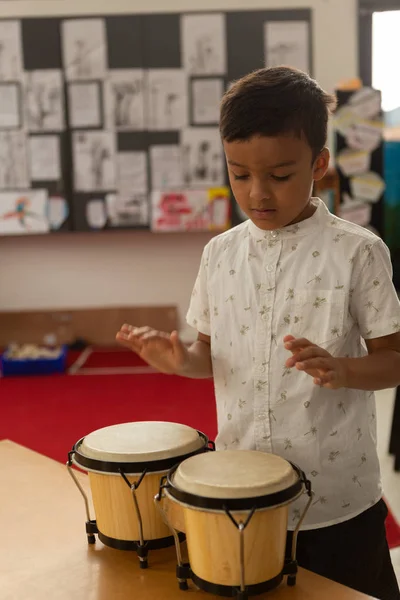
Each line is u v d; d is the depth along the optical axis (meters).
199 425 2.75
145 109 3.99
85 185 4.07
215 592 0.71
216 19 3.91
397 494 2.20
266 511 0.68
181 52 3.94
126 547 0.81
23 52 3.97
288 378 0.98
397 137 3.92
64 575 0.78
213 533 0.69
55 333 4.24
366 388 0.89
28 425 2.81
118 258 4.21
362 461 1.00
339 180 3.51
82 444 0.85
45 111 4.02
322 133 0.91
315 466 0.97
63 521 0.92
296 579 0.76
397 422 2.44
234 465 0.75
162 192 4.05
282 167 0.86
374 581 1.01
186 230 4.07
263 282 1.02
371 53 4.04
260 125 0.84
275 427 0.99
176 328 4.24
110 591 0.74
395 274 3.92
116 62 3.96
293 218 0.92
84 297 4.25
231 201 4.03
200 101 3.98
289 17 3.90
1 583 0.77
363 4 3.98
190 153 4.02
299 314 0.99
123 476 0.78
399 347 0.97
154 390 3.29
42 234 4.18
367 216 3.54
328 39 3.94
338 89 3.46
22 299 4.25
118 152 4.04
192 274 4.21
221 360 1.06
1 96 4.01
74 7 3.96
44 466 1.11
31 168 4.07
